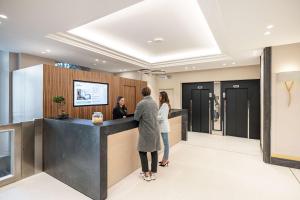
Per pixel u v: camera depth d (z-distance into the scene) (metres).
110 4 2.14
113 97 5.13
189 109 7.16
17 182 2.79
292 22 2.52
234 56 4.57
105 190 2.33
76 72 4.03
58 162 2.85
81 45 3.95
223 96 6.46
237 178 2.92
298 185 2.71
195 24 3.31
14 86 4.30
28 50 4.23
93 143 2.33
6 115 4.43
